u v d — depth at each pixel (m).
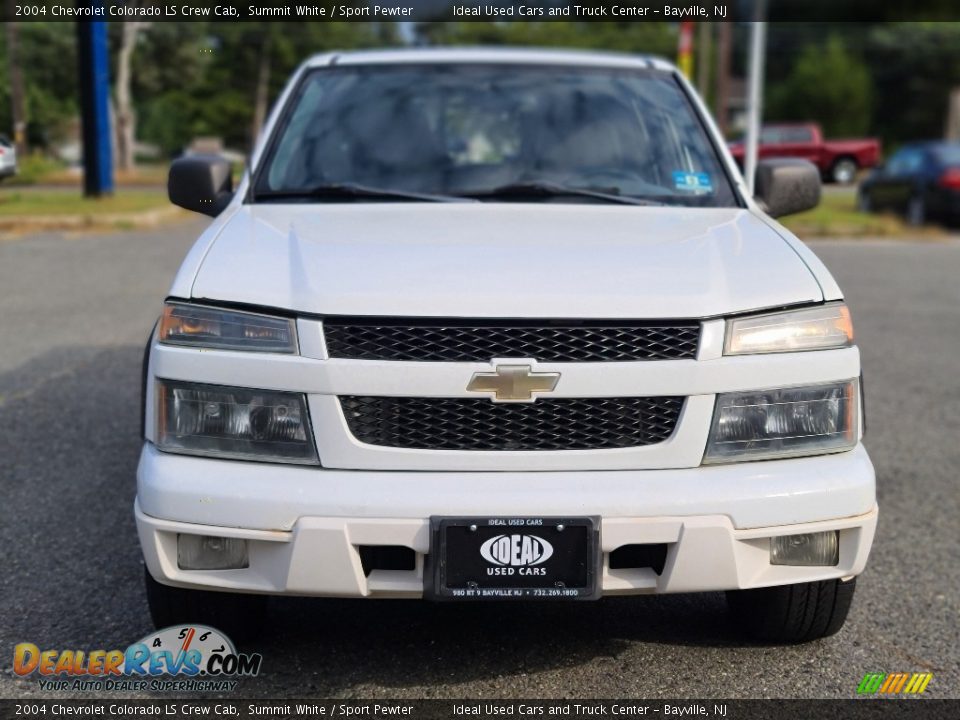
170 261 11.01
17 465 4.93
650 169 4.01
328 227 3.37
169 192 3.98
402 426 2.79
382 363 2.76
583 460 2.79
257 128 48.97
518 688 3.05
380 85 4.31
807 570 2.93
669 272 3.00
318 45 47.97
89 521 4.28
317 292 2.85
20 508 4.41
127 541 4.09
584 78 4.40
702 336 2.83
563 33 61.47
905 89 61.91
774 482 2.82
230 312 2.86
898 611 3.59
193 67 35.31
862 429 3.04
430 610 3.56
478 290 2.85
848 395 2.95
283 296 2.86
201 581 2.84
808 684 3.09
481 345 2.78
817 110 57.62
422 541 2.71
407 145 4.05
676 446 2.81
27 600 3.57
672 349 2.83
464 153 4.03
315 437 2.78
